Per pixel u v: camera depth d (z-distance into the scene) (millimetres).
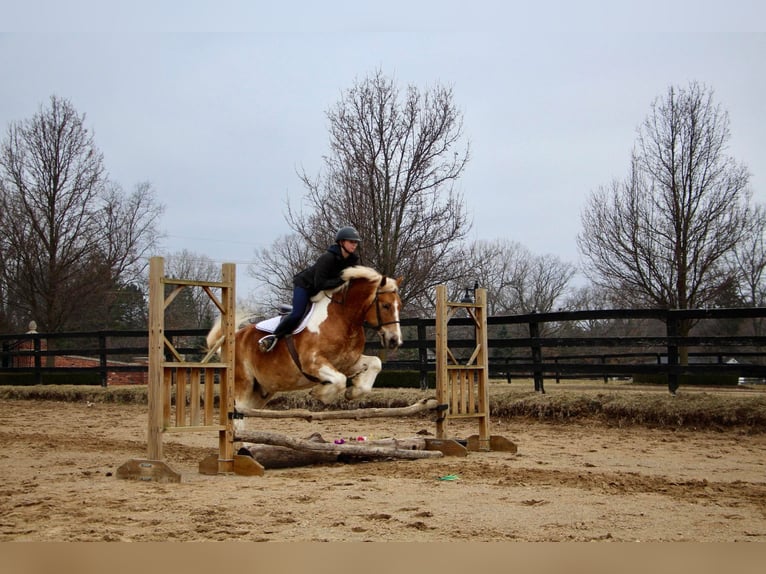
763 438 11758
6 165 27516
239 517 5922
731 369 13305
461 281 22359
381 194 20891
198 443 11969
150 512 6141
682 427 12883
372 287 9180
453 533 5387
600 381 24375
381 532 5410
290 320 9297
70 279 27953
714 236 21719
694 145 21859
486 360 10906
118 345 41375
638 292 22703
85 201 28250
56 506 6387
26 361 29219
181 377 8273
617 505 6414
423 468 8711
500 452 10461
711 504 6480
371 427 14891
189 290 48531
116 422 15547
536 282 59688
